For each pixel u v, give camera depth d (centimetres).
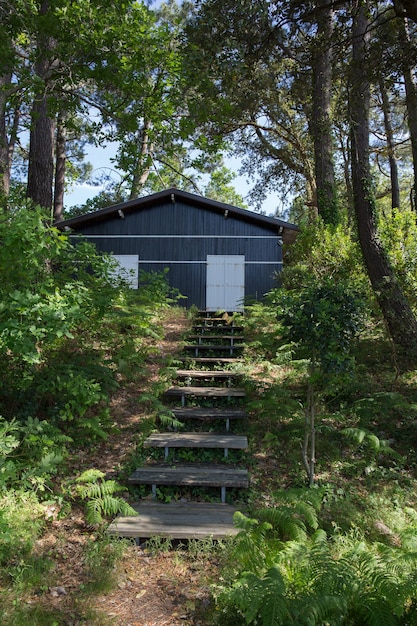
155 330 935
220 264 1413
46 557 368
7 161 1161
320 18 816
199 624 307
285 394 610
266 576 289
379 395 604
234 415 615
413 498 469
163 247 1426
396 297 830
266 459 539
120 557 371
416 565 299
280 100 1897
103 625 303
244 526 354
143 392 695
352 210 1934
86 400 515
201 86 886
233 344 927
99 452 545
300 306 504
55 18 889
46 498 443
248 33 774
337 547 369
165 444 539
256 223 1414
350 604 289
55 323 441
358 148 966
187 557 378
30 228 445
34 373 559
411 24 910
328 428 514
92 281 739
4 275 466
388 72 829
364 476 507
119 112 1111
